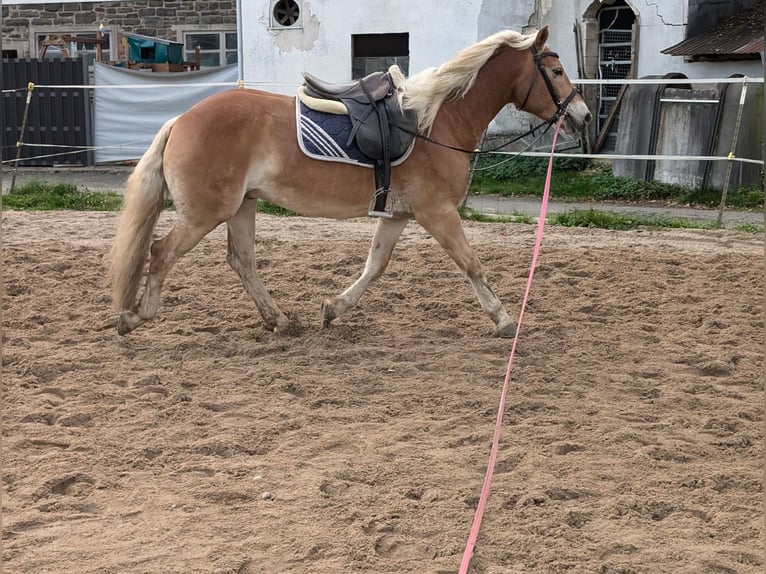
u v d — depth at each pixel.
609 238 10.62
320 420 4.79
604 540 3.52
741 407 5.09
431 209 5.94
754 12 16.89
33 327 6.38
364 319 6.80
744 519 3.73
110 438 4.45
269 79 18.34
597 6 17.19
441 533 3.57
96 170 18.48
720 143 14.66
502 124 17.44
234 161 5.54
